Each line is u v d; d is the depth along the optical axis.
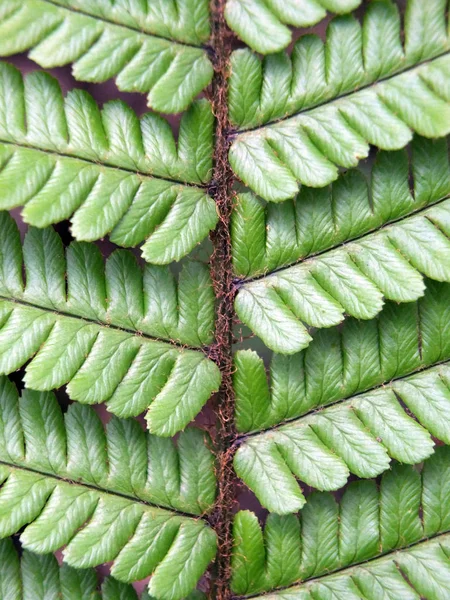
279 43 0.08
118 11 0.08
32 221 0.08
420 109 0.08
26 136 0.08
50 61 0.08
